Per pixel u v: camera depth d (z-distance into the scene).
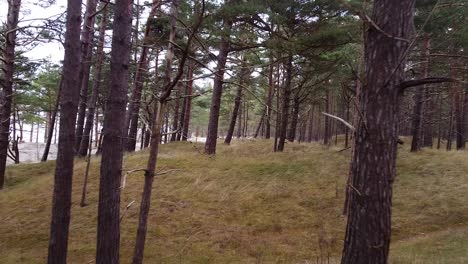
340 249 10.34
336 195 13.10
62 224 6.80
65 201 6.84
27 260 9.70
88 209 12.48
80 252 9.99
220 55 13.92
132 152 19.78
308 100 25.75
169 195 13.37
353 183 3.97
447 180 13.78
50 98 28.77
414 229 11.30
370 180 3.78
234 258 9.89
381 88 3.77
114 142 6.16
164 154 18.20
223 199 13.21
